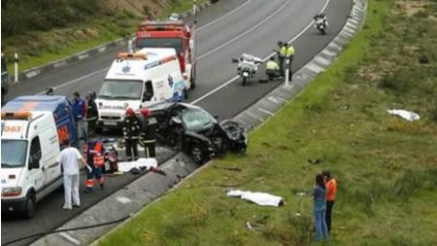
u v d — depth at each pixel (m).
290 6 79.94
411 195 27.11
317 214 21.81
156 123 29.88
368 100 42.50
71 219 22.33
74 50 52.09
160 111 32.12
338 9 77.50
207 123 30.00
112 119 32.12
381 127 37.22
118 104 32.25
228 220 22.88
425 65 54.06
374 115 39.19
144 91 33.12
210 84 43.47
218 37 61.12
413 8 82.94
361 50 56.91
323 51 54.91
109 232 21.45
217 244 21.03
